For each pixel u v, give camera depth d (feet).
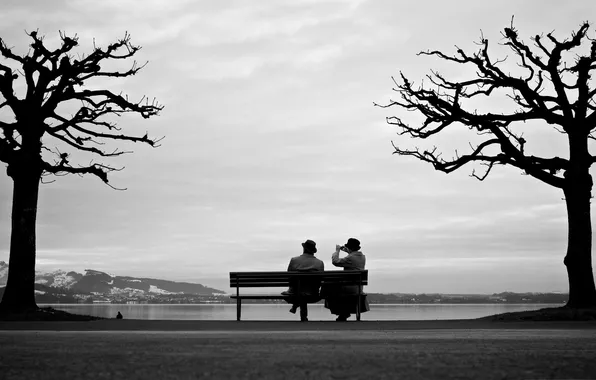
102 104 71.10
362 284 60.39
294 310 61.26
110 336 32.81
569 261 68.54
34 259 67.21
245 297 60.03
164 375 15.57
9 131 66.44
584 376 15.38
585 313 61.31
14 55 66.85
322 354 21.20
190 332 38.58
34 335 34.32
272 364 18.01
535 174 70.08
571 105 69.21
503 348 24.13
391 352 22.04
